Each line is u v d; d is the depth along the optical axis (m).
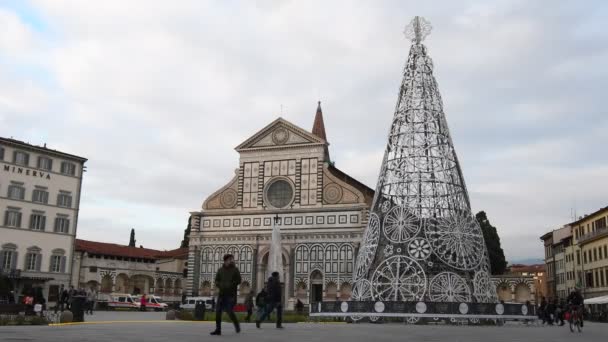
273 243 69.56
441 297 45.53
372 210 50.50
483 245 49.16
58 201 95.81
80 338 19.44
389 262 47.38
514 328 40.25
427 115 50.28
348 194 98.38
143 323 33.41
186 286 110.38
